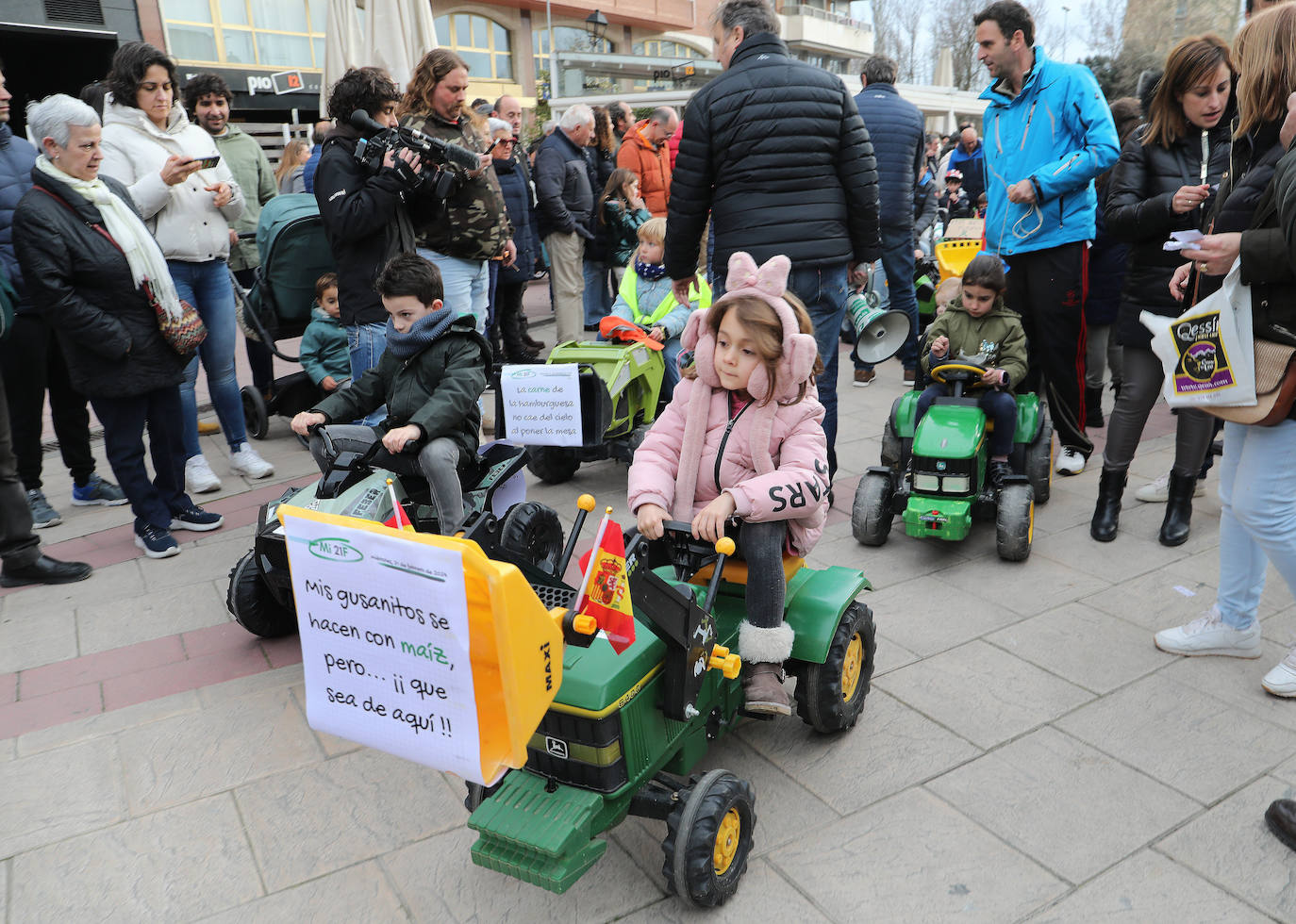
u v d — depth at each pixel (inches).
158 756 125.5
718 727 108.7
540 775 93.4
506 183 316.2
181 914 98.2
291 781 119.6
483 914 96.2
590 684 87.7
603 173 376.2
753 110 168.4
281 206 253.3
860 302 277.7
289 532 76.8
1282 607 153.4
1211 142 174.7
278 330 267.6
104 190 171.8
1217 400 118.1
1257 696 129.2
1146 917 92.3
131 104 205.3
